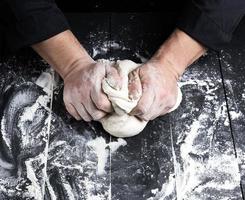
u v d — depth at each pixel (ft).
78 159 2.97
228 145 3.04
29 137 3.08
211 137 3.08
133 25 3.68
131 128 2.97
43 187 2.85
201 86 3.33
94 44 3.56
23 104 3.23
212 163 2.96
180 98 3.21
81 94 2.94
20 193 2.83
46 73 3.39
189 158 2.98
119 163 2.95
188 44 3.18
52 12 3.10
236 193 2.84
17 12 3.01
